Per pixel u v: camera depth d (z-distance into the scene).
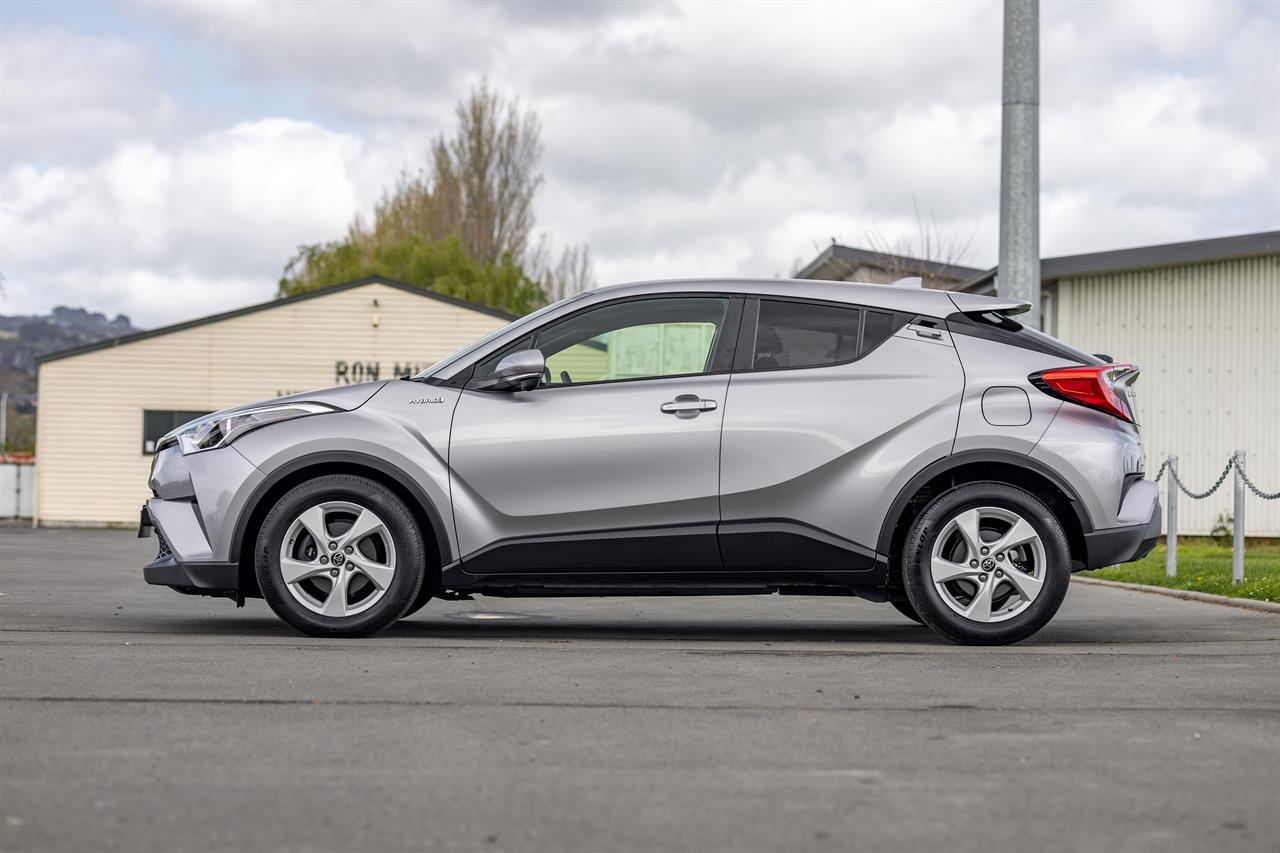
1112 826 3.38
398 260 55.09
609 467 6.77
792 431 6.77
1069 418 6.88
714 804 3.58
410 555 6.85
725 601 10.02
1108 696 5.26
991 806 3.57
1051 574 6.79
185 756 4.09
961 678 5.71
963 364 6.90
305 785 3.75
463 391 6.93
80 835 3.25
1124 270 20.89
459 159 60.19
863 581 6.83
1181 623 8.32
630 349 6.97
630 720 4.71
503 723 4.64
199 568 6.91
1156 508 7.00
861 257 25.34
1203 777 3.90
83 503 34.38
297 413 6.95
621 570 6.84
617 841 3.24
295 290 57.78
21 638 6.88
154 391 34.44
